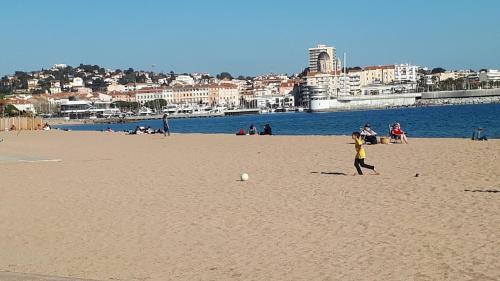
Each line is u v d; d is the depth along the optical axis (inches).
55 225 510.6
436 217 458.9
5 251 426.9
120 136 2224.4
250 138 1754.4
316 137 1657.2
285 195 609.6
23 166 1047.6
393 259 351.6
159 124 5580.7
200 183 737.6
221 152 1245.7
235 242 419.2
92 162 1097.4
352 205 532.7
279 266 353.7
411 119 3636.8
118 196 655.8
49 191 717.9
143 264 376.5
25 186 773.3
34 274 358.3
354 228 438.9
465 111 4645.7
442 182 642.8
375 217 473.7
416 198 548.7
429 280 309.6
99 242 441.7
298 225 461.1
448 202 518.6
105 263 382.9
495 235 390.6
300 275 333.4
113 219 524.4
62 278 341.7
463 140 1293.1
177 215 529.0
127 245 428.1
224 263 368.5
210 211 539.8
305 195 603.5
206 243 421.7
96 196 662.5
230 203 577.0
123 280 343.3
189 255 392.2
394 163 869.2
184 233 456.4
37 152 1417.3
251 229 456.4
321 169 838.5
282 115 7313.0
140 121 6963.6
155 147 1498.5
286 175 783.7
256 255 381.7
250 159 1047.6
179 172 876.0
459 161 847.1
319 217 486.9
